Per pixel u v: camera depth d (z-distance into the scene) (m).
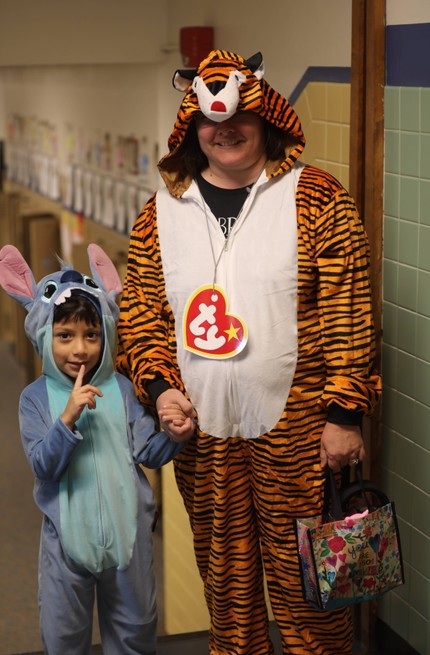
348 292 2.27
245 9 3.53
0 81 9.59
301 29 3.07
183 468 2.51
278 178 2.32
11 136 9.53
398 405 2.74
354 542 2.25
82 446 2.36
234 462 2.38
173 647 2.88
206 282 2.31
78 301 2.36
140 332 2.42
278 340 2.28
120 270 5.53
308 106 3.04
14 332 8.87
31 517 5.59
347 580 2.26
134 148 5.78
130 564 2.40
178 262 2.35
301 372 2.31
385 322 2.76
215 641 2.55
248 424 2.33
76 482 2.36
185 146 2.37
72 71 7.05
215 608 2.49
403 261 2.64
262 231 2.29
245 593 2.46
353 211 2.29
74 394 2.27
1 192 9.56
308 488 2.35
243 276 2.29
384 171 2.68
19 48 4.18
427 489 2.63
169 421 2.29
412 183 2.56
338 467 2.31
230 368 2.30
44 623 2.42
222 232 2.32
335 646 2.47
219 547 2.41
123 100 5.94
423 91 2.47
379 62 2.61
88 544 2.36
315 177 2.31
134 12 4.30
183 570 4.36
